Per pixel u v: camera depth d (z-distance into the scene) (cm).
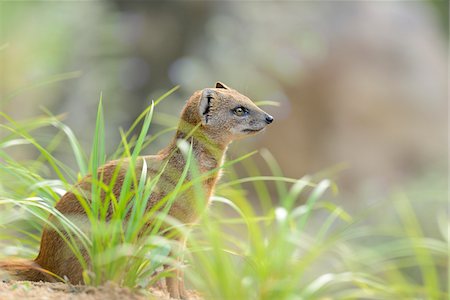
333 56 2028
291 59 1823
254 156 1947
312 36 1823
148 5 1753
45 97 1620
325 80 2011
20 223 860
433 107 2044
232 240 659
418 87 2052
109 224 566
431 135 2012
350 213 1477
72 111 1573
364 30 2080
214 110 650
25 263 583
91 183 585
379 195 1530
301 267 625
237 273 597
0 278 556
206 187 638
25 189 675
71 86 1611
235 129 655
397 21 2141
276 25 1797
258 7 1756
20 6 1645
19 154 1379
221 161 661
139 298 503
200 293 639
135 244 547
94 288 509
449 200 1287
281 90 1928
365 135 2009
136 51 1716
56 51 1633
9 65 1636
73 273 565
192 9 1731
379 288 688
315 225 1406
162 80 1703
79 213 574
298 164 1991
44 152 606
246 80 1706
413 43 2112
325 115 2009
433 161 1969
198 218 623
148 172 605
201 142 643
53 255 572
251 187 1928
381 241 1212
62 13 1639
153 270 537
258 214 1656
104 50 1647
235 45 1722
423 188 1386
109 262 518
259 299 582
